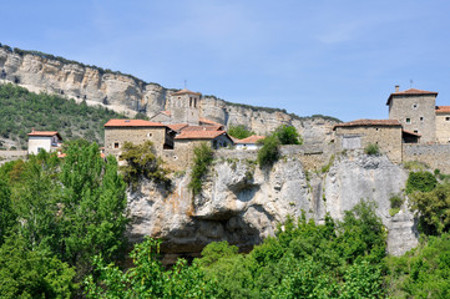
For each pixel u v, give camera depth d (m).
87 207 69.94
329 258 59.19
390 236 69.25
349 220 71.25
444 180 70.62
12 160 102.62
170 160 85.69
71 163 74.69
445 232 62.72
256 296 51.03
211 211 83.62
